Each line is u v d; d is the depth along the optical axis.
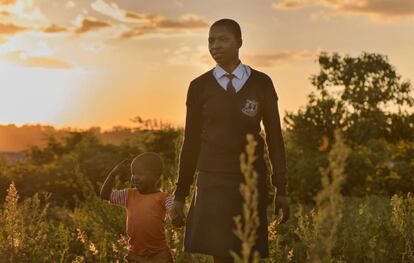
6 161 20.61
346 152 2.26
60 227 6.70
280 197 3.78
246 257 2.38
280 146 3.83
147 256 4.46
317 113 32.38
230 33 3.78
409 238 6.22
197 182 3.86
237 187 3.72
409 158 20.81
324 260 2.43
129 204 4.52
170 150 20.23
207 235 3.75
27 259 5.45
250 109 3.76
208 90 3.83
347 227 6.86
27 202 6.59
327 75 37.53
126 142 21.12
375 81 37.34
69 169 18.38
